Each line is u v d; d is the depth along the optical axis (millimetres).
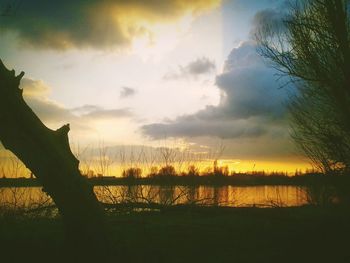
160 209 8609
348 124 9289
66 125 4941
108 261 4785
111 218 7703
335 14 8836
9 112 4422
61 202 4637
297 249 5797
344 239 6059
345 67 8773
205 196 9156
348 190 9641
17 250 5367
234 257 5414
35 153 4535
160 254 5453
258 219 7965
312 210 8922
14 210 7402
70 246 4773
